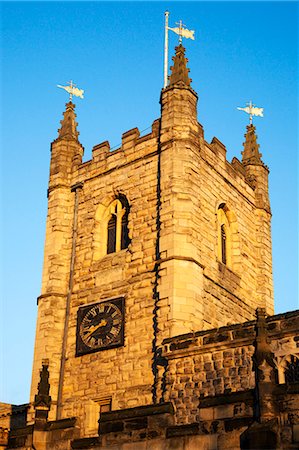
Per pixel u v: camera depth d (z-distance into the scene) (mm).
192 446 20047
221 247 41688
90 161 44344
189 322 34562
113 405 35531
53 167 45844
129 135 42594
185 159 38875
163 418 21141
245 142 49812
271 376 18641
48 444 24438
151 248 38000
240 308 40781
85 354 38375
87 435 35938
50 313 40688
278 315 28516
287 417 18047
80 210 43438
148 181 40156
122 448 21750
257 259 45250
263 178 48312
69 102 48469
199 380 30609
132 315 37062
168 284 35469
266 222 46906
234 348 29969
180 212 37312
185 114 40250
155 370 34500
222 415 19609
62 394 38312
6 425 40250
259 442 17953
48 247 43219
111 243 41375
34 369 39625
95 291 39750
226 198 42844
